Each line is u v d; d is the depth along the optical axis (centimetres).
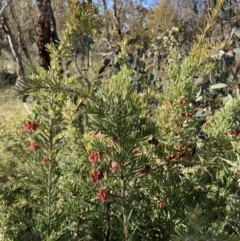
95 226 145
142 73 215
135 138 116
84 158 150
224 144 157
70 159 157
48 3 345
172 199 149
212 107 219
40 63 350
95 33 146
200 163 155
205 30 155
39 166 142
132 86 117
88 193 146
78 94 105
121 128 111
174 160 153
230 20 229
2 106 636
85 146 151
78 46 196
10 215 143
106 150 118
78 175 153
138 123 114
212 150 159
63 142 152
